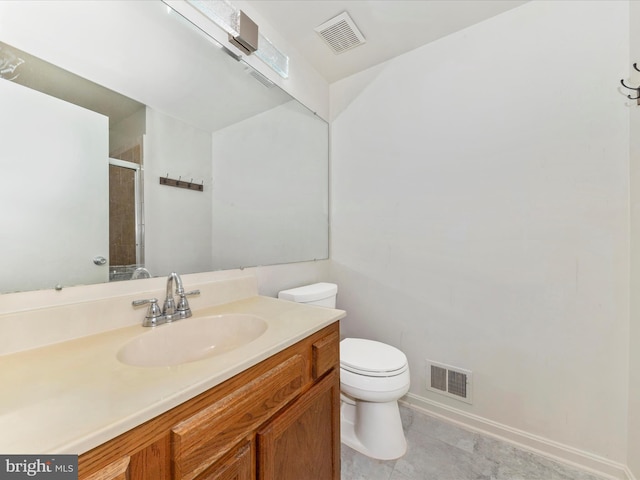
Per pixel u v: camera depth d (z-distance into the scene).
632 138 1.08
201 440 0.53
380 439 1.28
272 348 0.70
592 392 1.18
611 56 1.14
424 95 1.61
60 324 0.73
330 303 1.65
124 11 0.94
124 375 0.56
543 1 1.27
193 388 0.52
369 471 1.19
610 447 1.14
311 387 0.88
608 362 1.15
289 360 0.78
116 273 0.90
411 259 1.66
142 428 0.45
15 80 0.72
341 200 1.96
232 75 1.30
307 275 1.79
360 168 1.86
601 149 1.16
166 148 1.06
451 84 1.52
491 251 1.41
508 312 1.36
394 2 1.32
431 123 1.58
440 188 1.55
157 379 0.54
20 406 0.45
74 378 0.55
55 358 0.64
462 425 1.47
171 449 0.49
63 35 0.80
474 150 1.45
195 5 1.11
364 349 1.44
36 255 0.74
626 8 1.11
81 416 0.42
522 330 1.33
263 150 1.49
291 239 1.67
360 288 1.86
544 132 1.27
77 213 0.82
